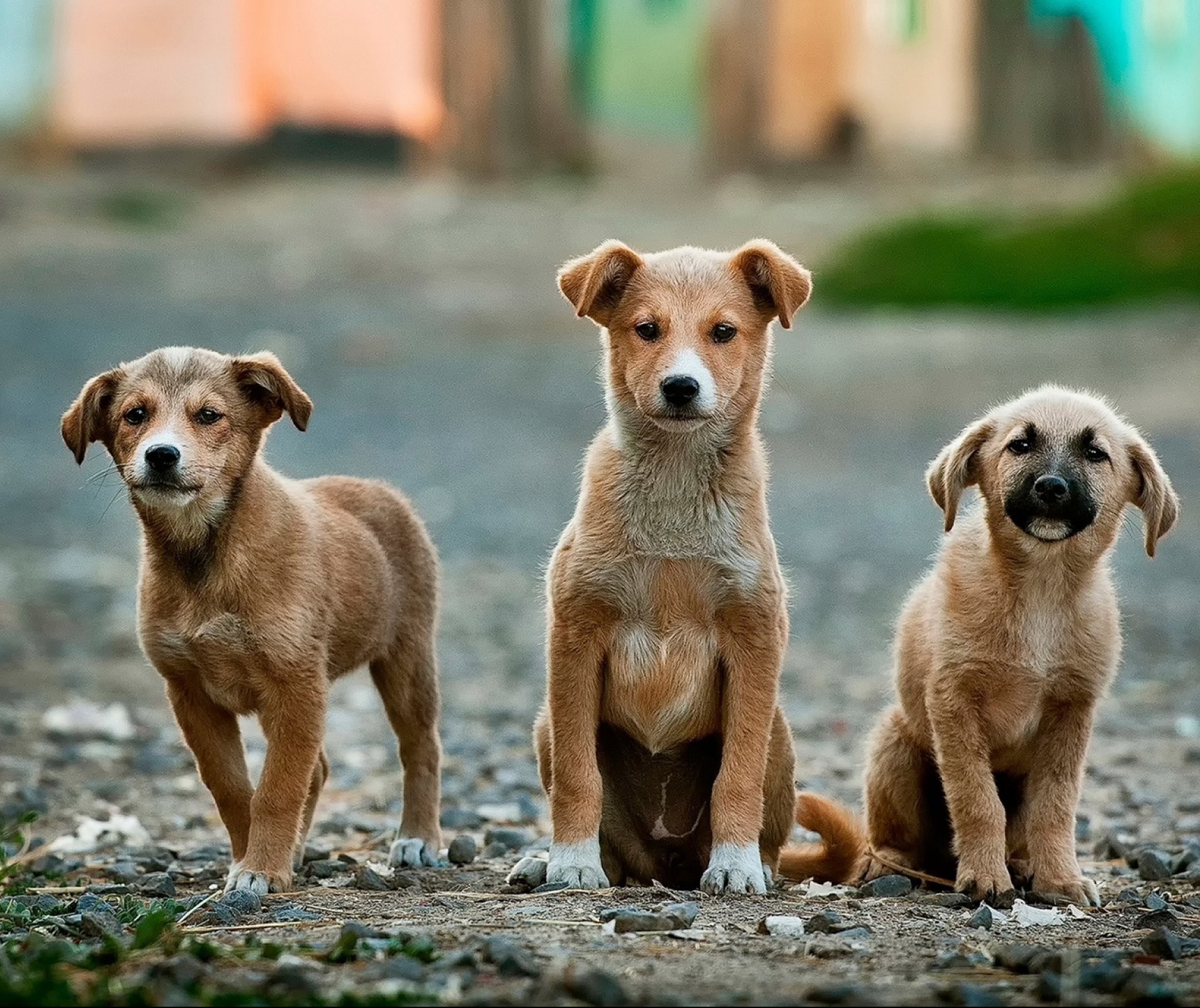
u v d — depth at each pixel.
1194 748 13.18
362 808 11.77
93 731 13.57
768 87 52.91
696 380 8.88
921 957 7.34
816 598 19.11
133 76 50.38
